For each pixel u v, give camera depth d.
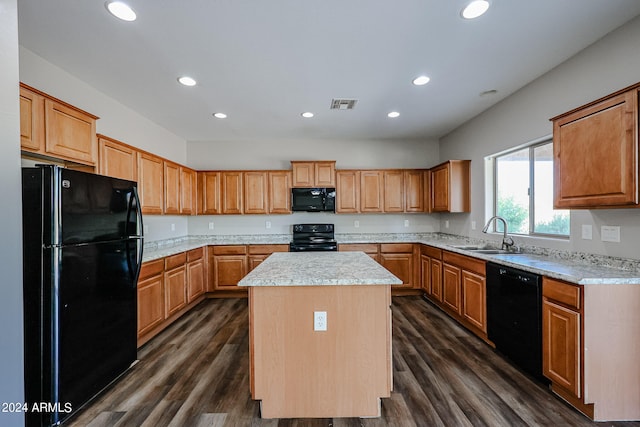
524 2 1.63
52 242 1.59
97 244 1.90
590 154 1.76
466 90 2.82
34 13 1.68
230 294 4.27
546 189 2.68
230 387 1.99
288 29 1.86
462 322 3.08
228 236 4.72
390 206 4.47
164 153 4.04
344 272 1.84
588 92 2.09
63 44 2.01
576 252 2.24
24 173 1.59
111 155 2.54
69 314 1.68
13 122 0.89
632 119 1.53
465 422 1.63
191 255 3.65
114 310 2.05
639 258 1.79
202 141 4.75
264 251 4.20
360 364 1.69
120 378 2.10
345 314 1.69
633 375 1.63
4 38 0.86
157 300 2.84
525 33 1.92
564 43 2.04
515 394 1.87
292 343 1.68
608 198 1.65
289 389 1.68
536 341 1.95
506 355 2.37
